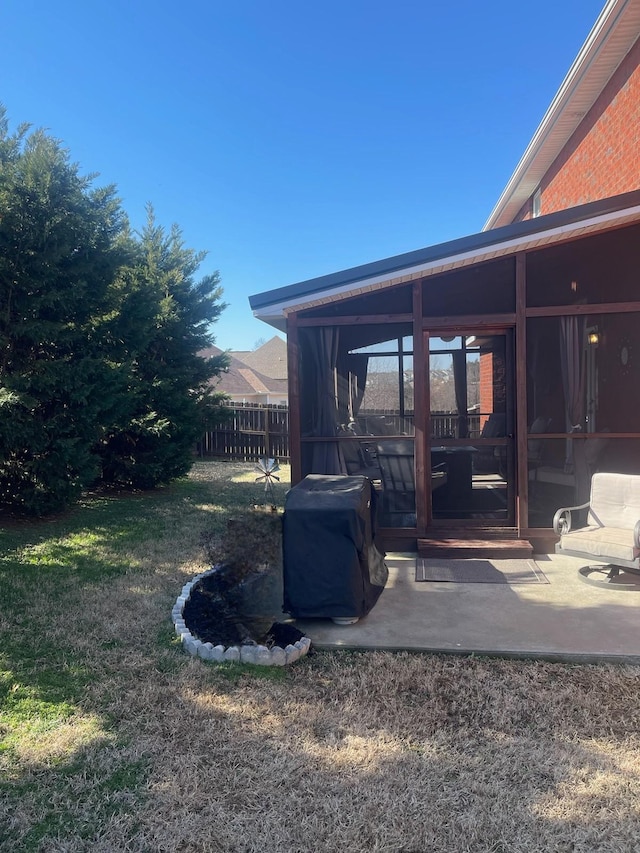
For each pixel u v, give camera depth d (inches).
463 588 194.7
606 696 126.4
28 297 276.1
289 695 128.1
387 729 114.8
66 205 282.4
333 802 93.2
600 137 353.7
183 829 87.2
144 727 115.3
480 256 227.5
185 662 143.5
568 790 95.7
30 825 88.0
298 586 165.6
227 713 120.6
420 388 241.6
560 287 234.8
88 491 396.8
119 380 304.7
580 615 168.4
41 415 290.8
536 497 239.0
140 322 348.8
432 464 253.4
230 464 576.1
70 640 155.8
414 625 163.6
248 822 88.9
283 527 168.4
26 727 114.5
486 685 131.6
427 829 87.2
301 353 248.2
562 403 236.4
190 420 420.5
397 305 242.7
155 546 254.7
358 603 165.0
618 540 186.7
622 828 86.7
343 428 246.8
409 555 237.9
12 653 147.4
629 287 232.4
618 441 234.7
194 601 181.8
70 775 99.9
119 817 89.7
